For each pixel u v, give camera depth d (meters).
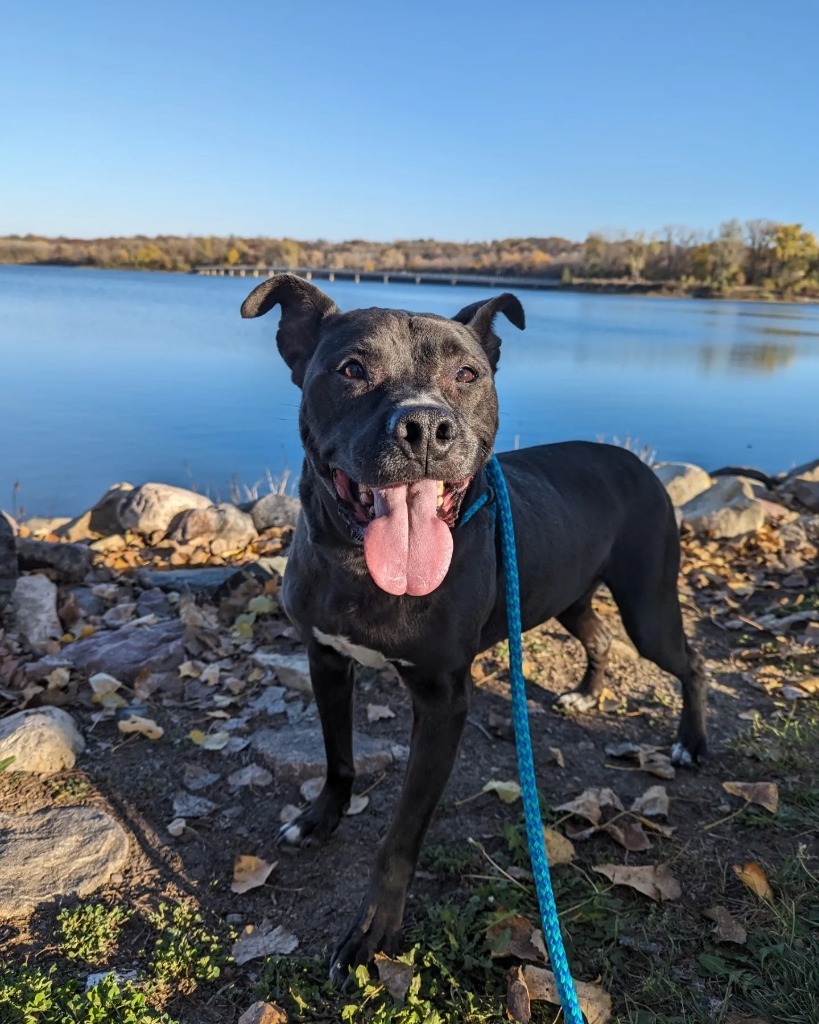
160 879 0.62
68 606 1.05
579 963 0.55
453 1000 0.51
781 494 1.66
